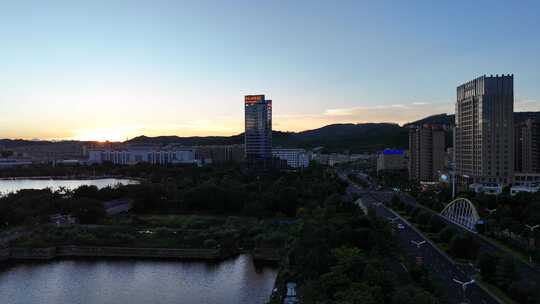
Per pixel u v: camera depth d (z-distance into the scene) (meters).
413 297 175.75
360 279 199.50
